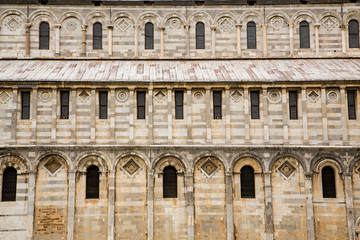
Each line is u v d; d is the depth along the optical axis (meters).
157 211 64.44
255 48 77.94
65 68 71.50
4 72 68.56
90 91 66.44
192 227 63.84
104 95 67.19
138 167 65.19
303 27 77.81
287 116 66.50
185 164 64.94
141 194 64.75
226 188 64.69
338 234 64.19
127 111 66.44
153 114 66.44
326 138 65.81
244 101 66.69
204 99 67.06
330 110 66.62
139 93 67.44
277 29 78.25
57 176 64.44
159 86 66.50
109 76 67.88
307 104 66.75
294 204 64.81
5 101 65.44
